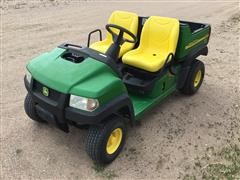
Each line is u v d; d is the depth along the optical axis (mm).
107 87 2100
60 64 2248
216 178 2215
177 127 2781
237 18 6242
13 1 6723
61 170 2258
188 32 2943
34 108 2453
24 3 6637
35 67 2291
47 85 2143
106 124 2189
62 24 5414
